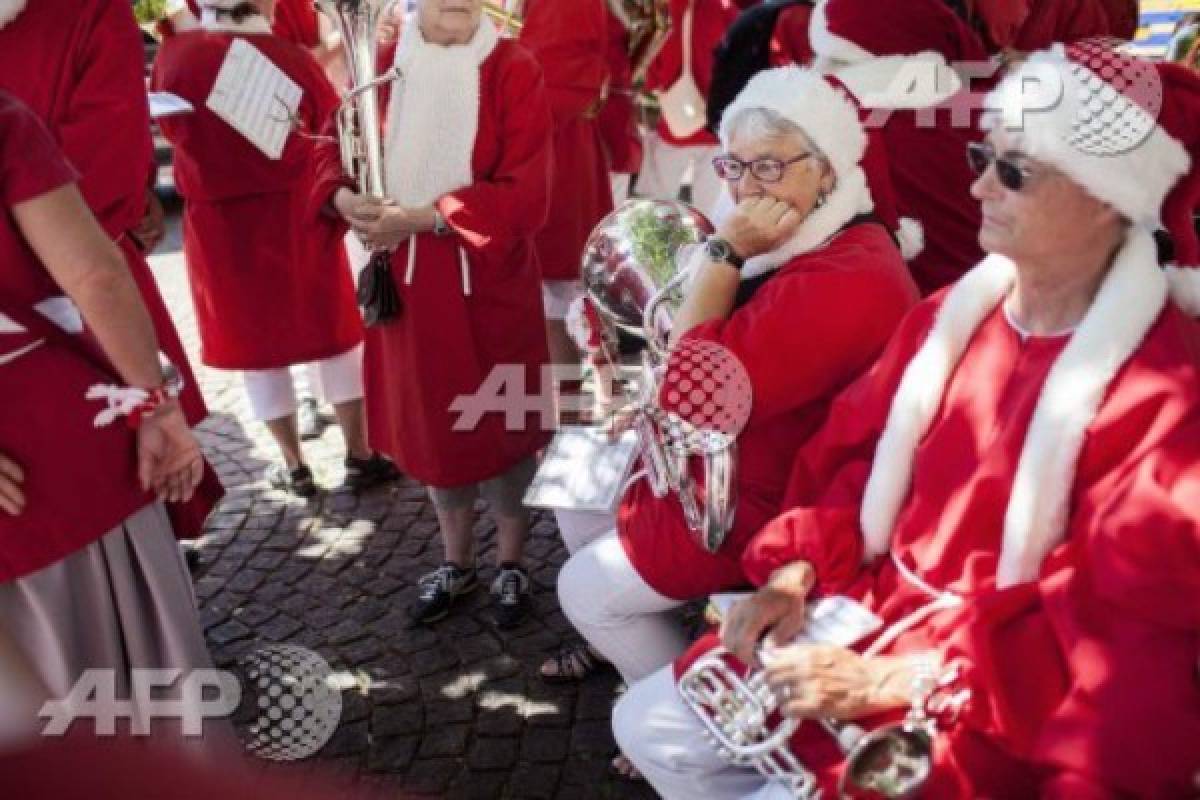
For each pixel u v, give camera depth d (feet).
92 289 5.92
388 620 10.80
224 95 9.38
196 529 7.66
